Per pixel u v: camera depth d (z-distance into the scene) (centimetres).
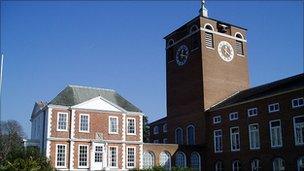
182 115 6856
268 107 5316
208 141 6256
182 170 4019
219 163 6025
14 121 10200
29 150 4259
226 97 6688
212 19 6925
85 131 5503
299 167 4803
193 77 6750
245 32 7331
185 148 6194
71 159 5319
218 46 6862
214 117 6234
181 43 7194
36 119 5988
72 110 5481
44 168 3884
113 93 6131
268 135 5253
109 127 5684
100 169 5481
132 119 5912
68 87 5788
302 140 4800
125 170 5634
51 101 5438
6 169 3584
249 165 5484
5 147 8875
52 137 5281
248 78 7088
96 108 5650
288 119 5003
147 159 5925
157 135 9088
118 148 5672
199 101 6525
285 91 5075
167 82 7388
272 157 5156
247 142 5559
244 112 5684
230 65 6906
